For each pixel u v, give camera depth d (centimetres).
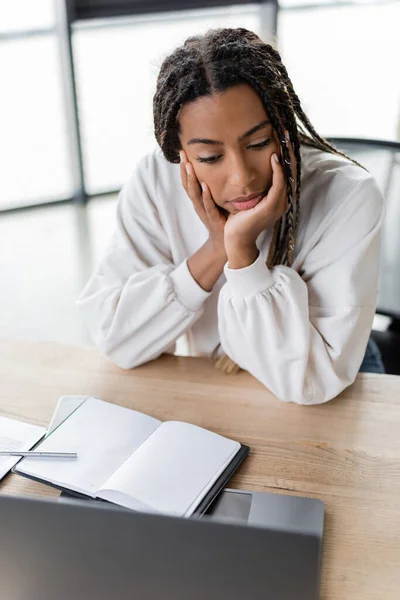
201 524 61
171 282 120
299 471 98
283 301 109
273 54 102
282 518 88
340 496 93
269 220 106
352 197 113
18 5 373
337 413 110
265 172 102
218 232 114
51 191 404
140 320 121
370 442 103
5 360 126
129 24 397
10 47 384
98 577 64
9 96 395
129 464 94
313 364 112
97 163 421
